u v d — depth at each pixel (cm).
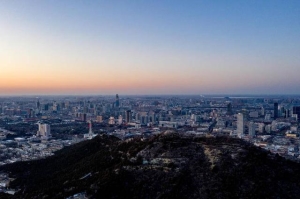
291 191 12950
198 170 13725
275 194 12550
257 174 13475
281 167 14425
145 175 13462
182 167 13875
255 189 12569
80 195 13100
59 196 13800
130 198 12556
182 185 12900
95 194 12744
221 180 13050
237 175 13250
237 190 12550
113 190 12838
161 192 12631
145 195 12612
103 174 14375
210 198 12256
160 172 13550
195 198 12338
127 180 13262
